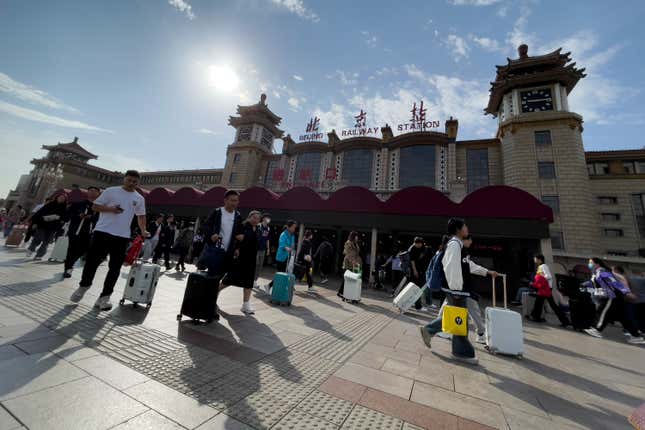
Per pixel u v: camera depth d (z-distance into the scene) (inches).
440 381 112.4
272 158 1640.0
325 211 540.1
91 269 165.2
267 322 173.3
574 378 131.0
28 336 105.3
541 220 402.9
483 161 1146.0
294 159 1525.6
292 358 119.8
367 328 188.4
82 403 70.1
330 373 109.4
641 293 296.4
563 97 1095.0
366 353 137.9
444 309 144.3
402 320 226.7
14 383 73.7
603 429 85.7
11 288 171.3
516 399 102.3
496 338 158.4
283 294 232.8
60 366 86.7
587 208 916.0
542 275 291.6
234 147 1681.8
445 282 155.6
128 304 173.6
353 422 77.0
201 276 154.1
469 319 256.8
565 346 198.2
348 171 1336.1
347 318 211.9
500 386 113.1
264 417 74.4
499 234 419.8
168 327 139.6
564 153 987.9
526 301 314.3
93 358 95.6
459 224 158.7
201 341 126.1
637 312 291.0
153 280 172.9
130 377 86.4
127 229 169.2
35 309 138.1
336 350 137.1
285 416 76.2
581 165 964.0
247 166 1601.9
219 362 106.2
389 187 1224.2
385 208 496.4
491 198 432.5
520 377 125.7
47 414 63.8
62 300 159.9
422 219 470.3
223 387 87.7
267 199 594.6
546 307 366.3
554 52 1161.4
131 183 173.3
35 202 2032.5
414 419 81.8
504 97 1193.4
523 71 1209.4
